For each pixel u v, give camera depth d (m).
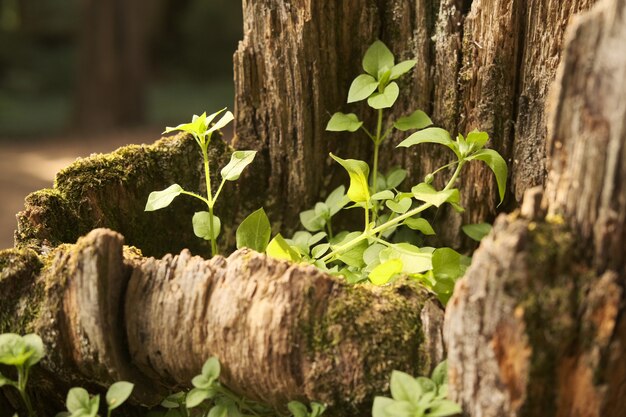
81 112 3.61
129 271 0.90
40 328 0.90
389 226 0.97
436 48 1.00
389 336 0.88
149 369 0.91
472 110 0.99
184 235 1.02
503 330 0.84
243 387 0.90
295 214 1.04
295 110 1.02
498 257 0.84
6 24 5.46
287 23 1.00
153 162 1.01
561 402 0.85
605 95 0.84
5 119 3.95
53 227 0.97
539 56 0.97
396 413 0.85
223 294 0.89
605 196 0.84
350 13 1.01
